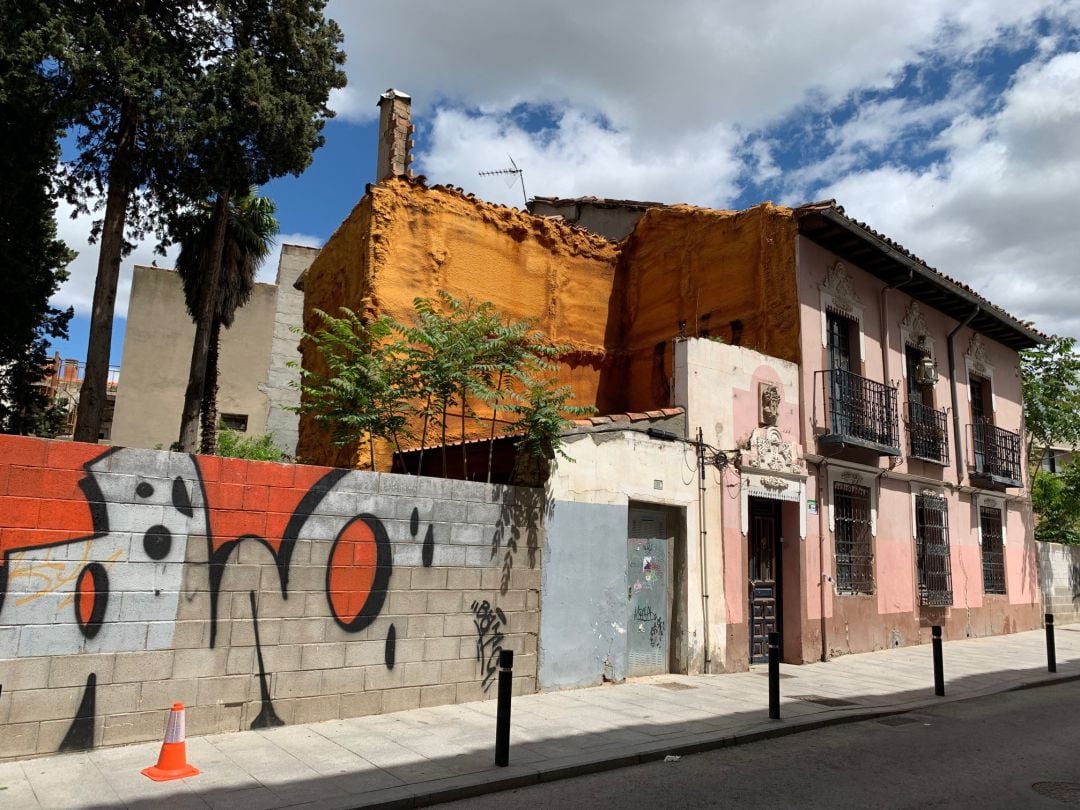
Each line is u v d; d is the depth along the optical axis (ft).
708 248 46.91
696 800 17.99
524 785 18.95
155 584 20.38
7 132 40.04
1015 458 61.21
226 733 21.21
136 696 19.88
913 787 19.45
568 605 29.66
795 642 39.34
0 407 50.47
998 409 62.18
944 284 50.55
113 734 19.45
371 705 23.99
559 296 48.14
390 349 31.32
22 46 33.99
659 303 49.19
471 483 27.27
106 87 36.55
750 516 39.55
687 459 35.32
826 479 42.63
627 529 32.35
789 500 40.24
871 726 26.89
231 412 94.58
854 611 43.24
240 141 40.68
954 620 51.70
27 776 17.29
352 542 24.09
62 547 19.12
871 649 43.88
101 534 19.71
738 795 18.45
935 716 28.96
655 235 50.42
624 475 32.48
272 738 21.11
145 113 37.35
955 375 56.24
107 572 19.70
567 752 21.16
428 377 29.99
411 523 25.52
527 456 30.30
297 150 41.63
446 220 43.06
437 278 41.96
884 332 48.88
